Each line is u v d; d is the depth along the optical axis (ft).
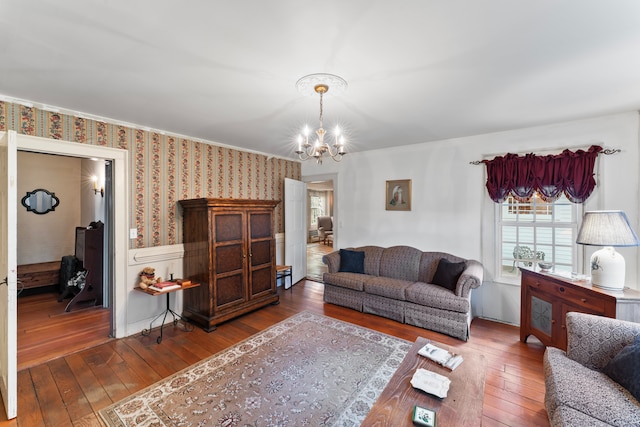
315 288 16.33
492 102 8.46
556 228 10.96
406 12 4.56
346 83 7.15
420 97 8.08
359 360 8.59
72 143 9.09
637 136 9.27
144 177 10.86
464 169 12.64
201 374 7.86
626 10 4.49
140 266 10.75
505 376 7.87
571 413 4.69
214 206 10.92
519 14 4.62
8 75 6.74
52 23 4.83
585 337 6.10
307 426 6.03
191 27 4.97
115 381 7.57
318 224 38.86
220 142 13.47
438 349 6.57
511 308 11.53
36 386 7.36
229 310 11.40
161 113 9.37
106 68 6.42
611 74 6.73
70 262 14.30
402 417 4.59
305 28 4.99
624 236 7.62
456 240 12.87
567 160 10.16
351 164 16.22
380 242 15.17
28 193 16.52
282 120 10.12
